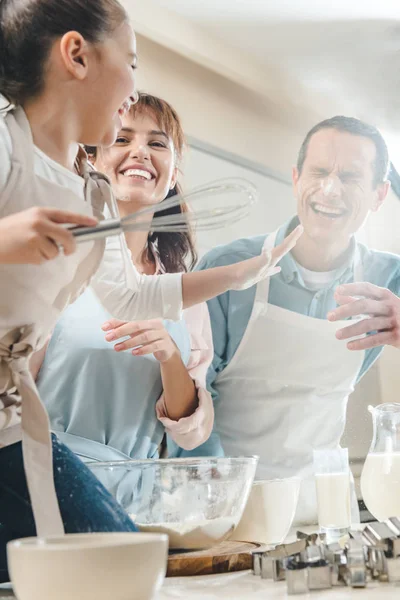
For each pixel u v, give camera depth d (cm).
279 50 207
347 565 79
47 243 69
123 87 99
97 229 73
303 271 194
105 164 171
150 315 113
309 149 204
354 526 129
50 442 83
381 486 118
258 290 194
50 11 94
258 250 195
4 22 95
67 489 83
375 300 160
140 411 154
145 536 62
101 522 81
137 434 154
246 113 204
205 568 91
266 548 102
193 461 98
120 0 187
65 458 86
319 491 118
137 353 143
